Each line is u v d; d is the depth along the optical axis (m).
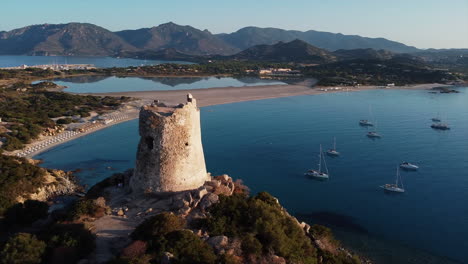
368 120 119.06
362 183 66.25
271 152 84.12
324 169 73.38
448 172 72.00
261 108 140.50
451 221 52.19
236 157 80.06
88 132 100.25
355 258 34.03
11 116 101.62
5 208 33.75
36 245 21.52
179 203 26.48
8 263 20.16
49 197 53.97
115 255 22.03
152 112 28.16
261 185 64.44
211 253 21.22
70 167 73.12
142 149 29.14
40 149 83.94
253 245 22.97
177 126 28.34
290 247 24.97
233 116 124.50
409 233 48.78
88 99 146.00
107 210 27.72
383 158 80.69
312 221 51.84
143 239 22.27
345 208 56.03
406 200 59.16
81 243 22.34
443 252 44.50
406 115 129.12
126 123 111.75
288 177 68.69
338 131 104.62
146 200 28.45
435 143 92.88
